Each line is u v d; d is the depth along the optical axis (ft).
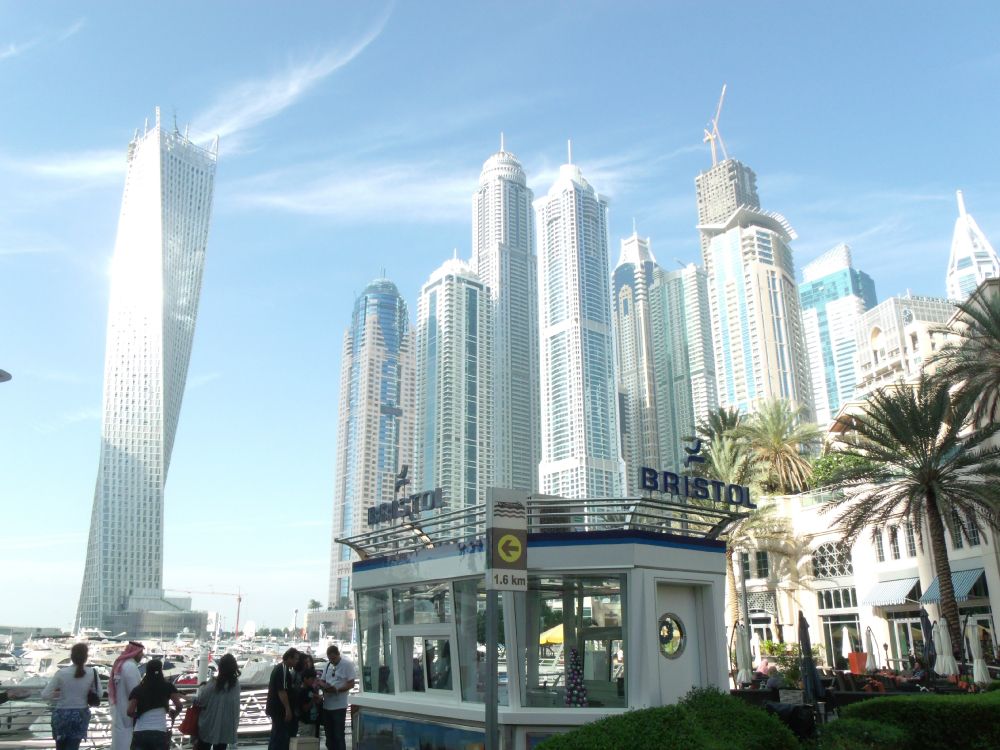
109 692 40.40
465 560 40.96
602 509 41.63
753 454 166.40
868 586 146.61
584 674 37.96
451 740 40.55
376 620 49.39
